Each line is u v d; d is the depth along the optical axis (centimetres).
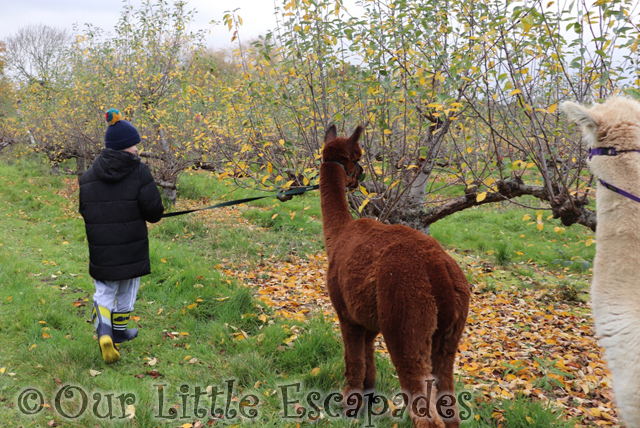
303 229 1009
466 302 267
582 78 447
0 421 303
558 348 505
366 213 595
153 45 1251
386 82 458
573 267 875
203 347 427
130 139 388
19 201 1196
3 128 2191
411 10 518
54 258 689
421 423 243
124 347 419
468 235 1077
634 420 227
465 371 426
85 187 384
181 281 589
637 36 398
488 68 449
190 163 1045
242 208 1232
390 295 258
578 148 468
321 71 543
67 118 1459
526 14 396
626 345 234
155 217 401
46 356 378
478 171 555
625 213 250
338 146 344
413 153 551
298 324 484
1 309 477
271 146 589
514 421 328
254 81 569
